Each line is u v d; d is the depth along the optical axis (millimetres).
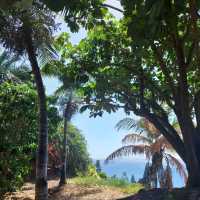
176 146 13977
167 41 11977
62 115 29125
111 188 27219
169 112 16891
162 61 12812
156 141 30203
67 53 15422
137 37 10016
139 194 12047
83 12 11578
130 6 9844
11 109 18156
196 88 14766
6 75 22438
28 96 18672
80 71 15094
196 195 10945
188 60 11992
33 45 17156
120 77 14727
